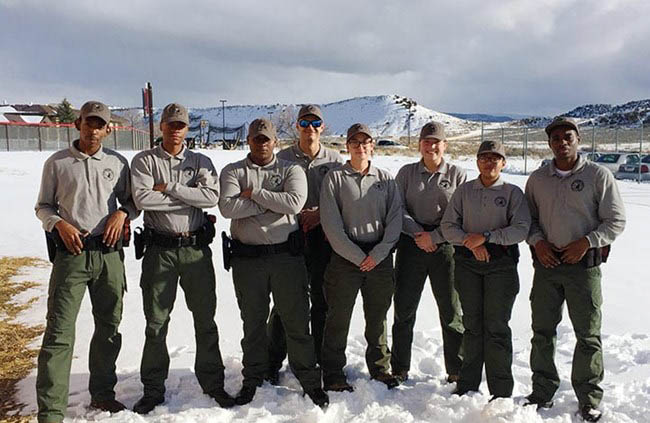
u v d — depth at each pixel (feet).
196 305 13.20
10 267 24.79
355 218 13.83
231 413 12.49
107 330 12.70
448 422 12.07
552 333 13.08
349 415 12.49
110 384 12.77
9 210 39.88
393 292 14.15
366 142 13.76
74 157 12.25
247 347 13.55
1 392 13.33
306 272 13.91
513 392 13.55
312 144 14.94
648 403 12.66
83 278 12.21
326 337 14.08
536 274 13.24
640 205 48.21
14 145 104.94
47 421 11.55
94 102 12.25
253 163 13.58
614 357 15.21
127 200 12.99
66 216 12.23
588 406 12.42
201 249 13.11
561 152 12.68
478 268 13.29
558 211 12.71
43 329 17.46
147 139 149.69
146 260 12.91
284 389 13.92
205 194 12.80
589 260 12.41
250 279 13.39
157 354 12.89
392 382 14.12
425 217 14.71
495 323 13.17
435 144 14.42
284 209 13.05
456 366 14.55
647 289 21.94
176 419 11.96
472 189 13.50
